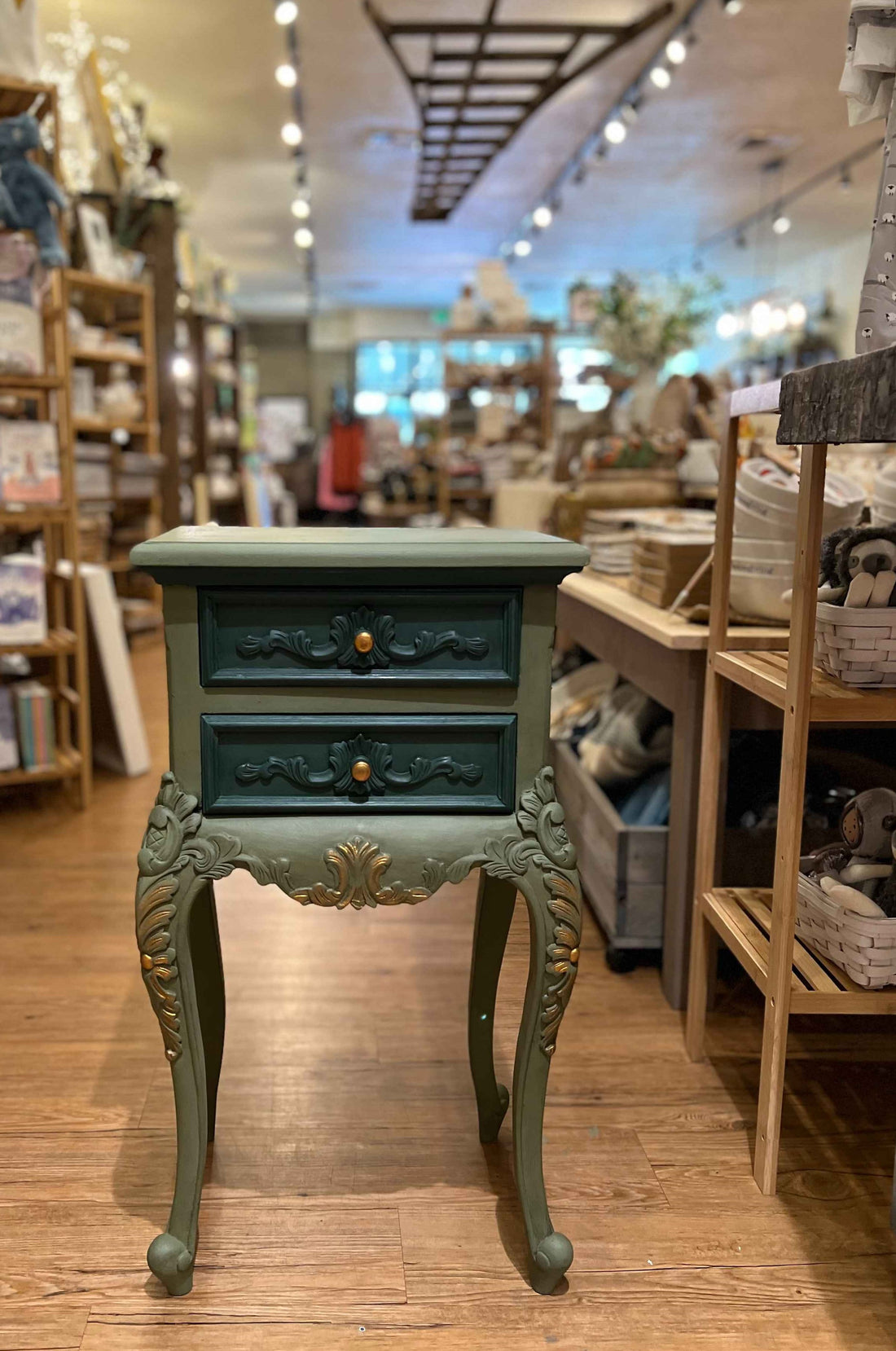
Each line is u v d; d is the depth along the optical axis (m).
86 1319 1.29
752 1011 2.08
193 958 1.55
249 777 1.27
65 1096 1.76
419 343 18.75
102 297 6.31
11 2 3.00
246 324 18.88
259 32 6.08
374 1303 1.32
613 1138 1.66
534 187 9.88
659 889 2.19
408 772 1.29
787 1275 1.38
